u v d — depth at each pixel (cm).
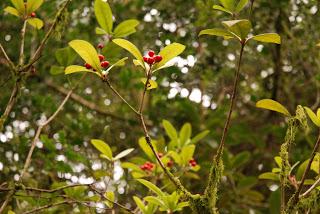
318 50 429
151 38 434
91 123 457
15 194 269
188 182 435
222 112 473
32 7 267
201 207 205
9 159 378
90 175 356
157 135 477
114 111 486
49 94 429
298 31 432
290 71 465
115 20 425
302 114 212
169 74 439
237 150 525
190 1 429
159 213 341
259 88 483
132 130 475
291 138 214
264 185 505
